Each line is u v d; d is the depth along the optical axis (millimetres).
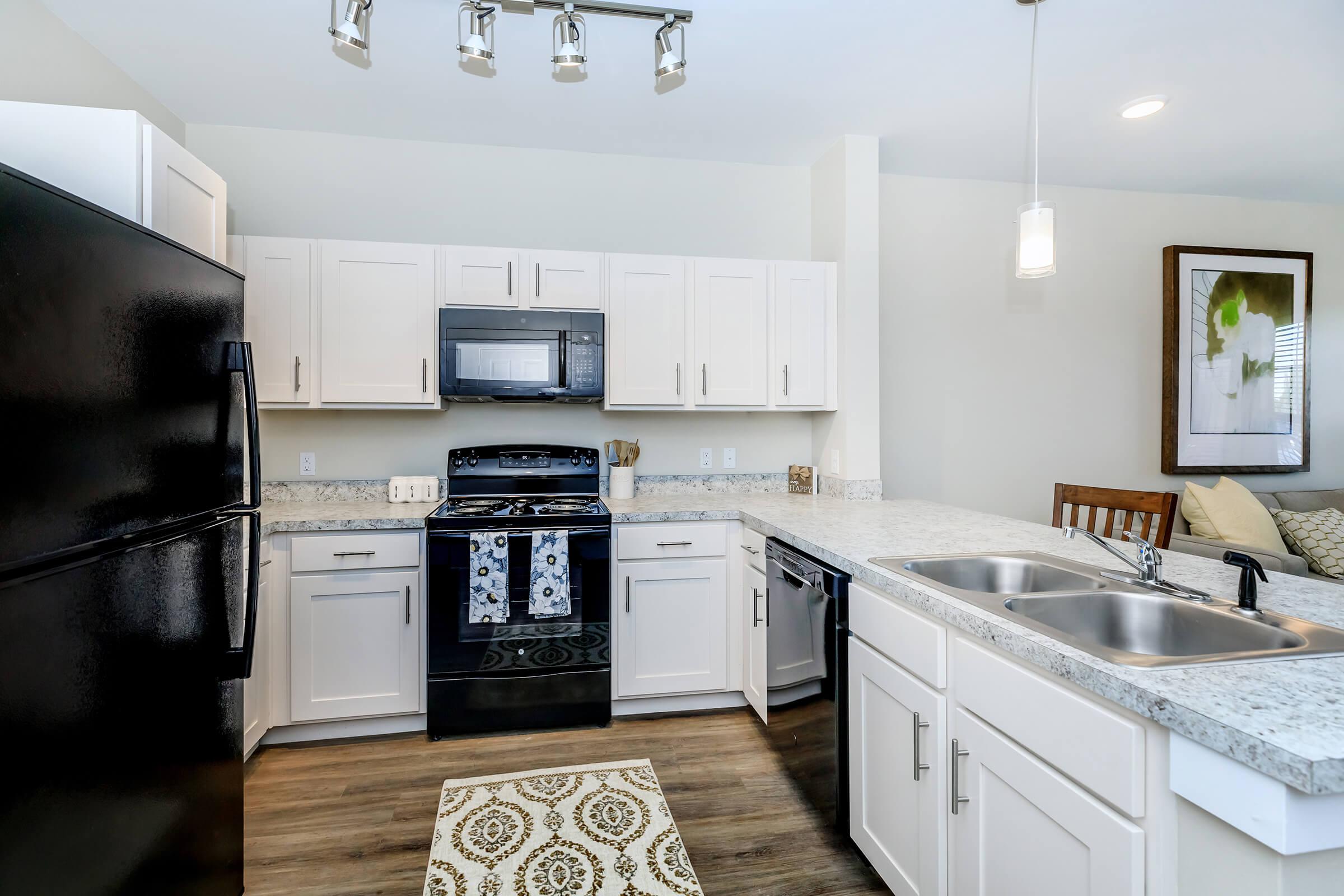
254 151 2670
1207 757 737
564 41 1823
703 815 1841
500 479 2783
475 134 2736
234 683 1408
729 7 1859
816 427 3129
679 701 2566
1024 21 1935
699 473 3062
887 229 3148
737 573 2537
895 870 1401
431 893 1522
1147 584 1312
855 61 2158
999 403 3270
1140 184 3312
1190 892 774
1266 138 2770
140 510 1039
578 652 2379
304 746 2273
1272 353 3510
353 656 2275
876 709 1496
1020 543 1816
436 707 2297
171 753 1142
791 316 2820
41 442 819
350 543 2262
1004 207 3258
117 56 2127
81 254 894
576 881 1562
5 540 759
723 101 2436
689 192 3020
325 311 2451
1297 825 659
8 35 1762
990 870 1111
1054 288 3324
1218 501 3080
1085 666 889
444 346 2453
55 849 842
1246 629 1087
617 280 2672
